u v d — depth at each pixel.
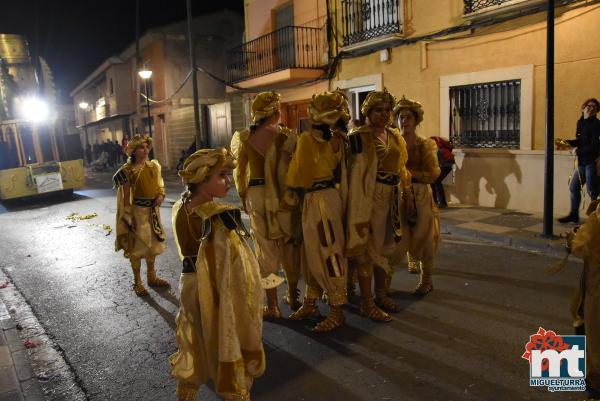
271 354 3.92
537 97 8.46
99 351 4.26
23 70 15.58
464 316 4.44
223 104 19.95
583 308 2.97
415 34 10.40
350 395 3.28
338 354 3.85
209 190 2.70
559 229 7.21
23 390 3.63
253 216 4.31
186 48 23.62
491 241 7.14
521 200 8.89
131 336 4.54
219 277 2.59
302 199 4.16
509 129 9.13
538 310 4.49
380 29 11.14
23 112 15.32
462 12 9.41
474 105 9.64
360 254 4.15
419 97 10.48
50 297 5.89
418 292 4.99
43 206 14.62
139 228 5.53
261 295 2.71
